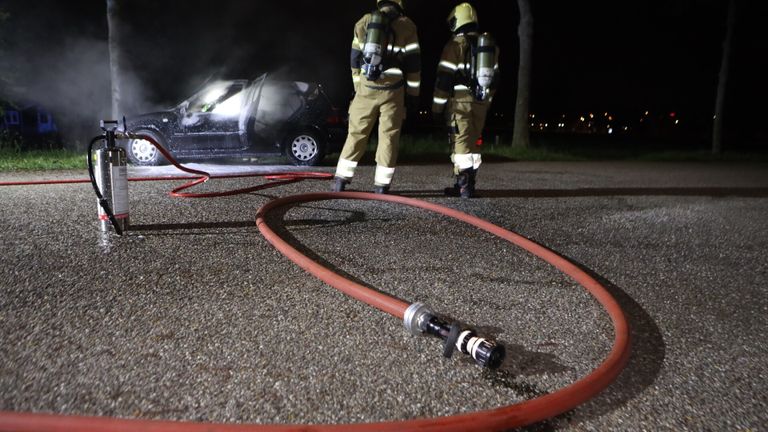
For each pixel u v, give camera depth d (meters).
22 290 2.60
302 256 3.07
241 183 6.23
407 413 1.77
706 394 1.97
